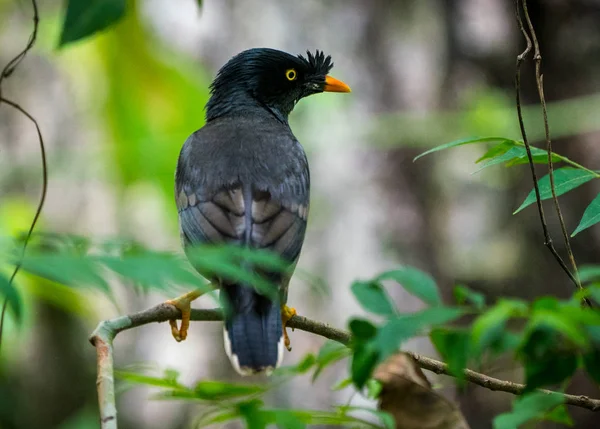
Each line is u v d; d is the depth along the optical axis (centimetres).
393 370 689
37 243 495
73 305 1170
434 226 1398
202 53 1419
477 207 1416
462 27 1444
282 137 971
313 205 1386
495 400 1351
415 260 1378
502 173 1424
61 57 1495
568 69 1444
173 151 1378
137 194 1484
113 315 1492
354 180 1391
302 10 1423
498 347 469
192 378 1416
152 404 1436
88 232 1504
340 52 1421
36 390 1519
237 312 754
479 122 1413
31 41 684
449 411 680
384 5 1424
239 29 1418
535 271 1405
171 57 1349
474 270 1409
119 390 653
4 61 1514
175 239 1487
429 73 1428
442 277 1394
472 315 1319
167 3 1409
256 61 1102
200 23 1413
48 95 1522
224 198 852
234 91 1095
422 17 1434
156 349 1436
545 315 441
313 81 1133
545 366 504
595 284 468
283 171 898
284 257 816
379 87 1424
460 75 1442
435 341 487
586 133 1431
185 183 896
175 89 1355
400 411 682
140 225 1491
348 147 1394
